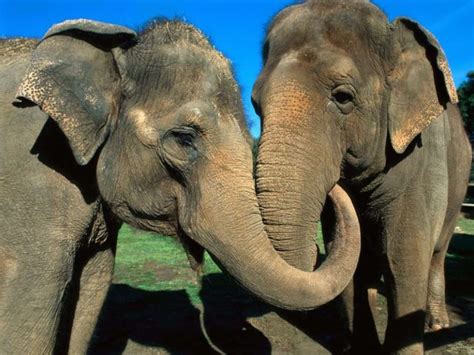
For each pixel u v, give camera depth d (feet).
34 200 8.71
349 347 15.16
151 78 8.41
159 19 8.99
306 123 11.39
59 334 11.06
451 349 15.67
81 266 10.87
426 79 12.66
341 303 15.20
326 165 11.59
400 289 13.01
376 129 12.46
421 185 13.21
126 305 19.61
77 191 8.99
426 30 12.64
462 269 26.09
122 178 8.64
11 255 8.73
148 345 15.79
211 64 8.39
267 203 10.93
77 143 8.21
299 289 7.83
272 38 12.77
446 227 17.94
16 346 8.70
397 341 12.89
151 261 26.68
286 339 16.65
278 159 11.11
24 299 8.71
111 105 8.57
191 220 8.11
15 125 8.82
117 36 8.49
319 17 12.30
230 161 8.00
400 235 13.07
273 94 11.64
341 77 11.62
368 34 12.31
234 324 17.84
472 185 66.74
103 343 15.83
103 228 10.05
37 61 8.09
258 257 7.85
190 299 20.45
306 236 10.95
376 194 13.08
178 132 8.05
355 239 9.45
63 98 8.11
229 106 8.32
